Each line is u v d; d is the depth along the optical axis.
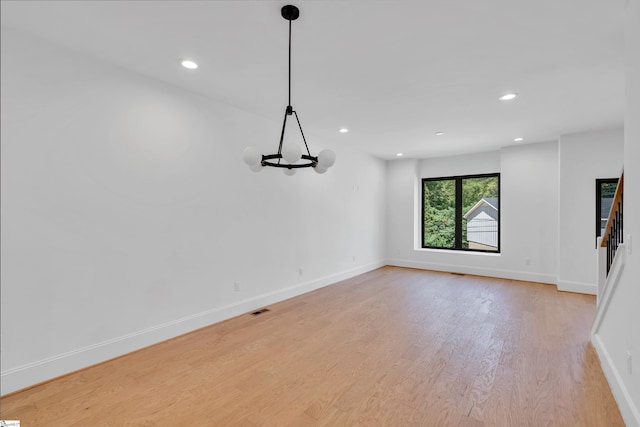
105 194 2.75
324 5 1.94
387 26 2.17
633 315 1.94
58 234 2.49
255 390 2.33
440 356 2.86
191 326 3.41
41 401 2.19
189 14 2.06
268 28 2.21
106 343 2.76
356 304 4.41
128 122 2.90
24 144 2.32
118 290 2.84
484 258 6.25
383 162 7.34
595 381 2.42
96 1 1.93
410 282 5.73
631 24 1.89
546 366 2.66
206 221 3.56
